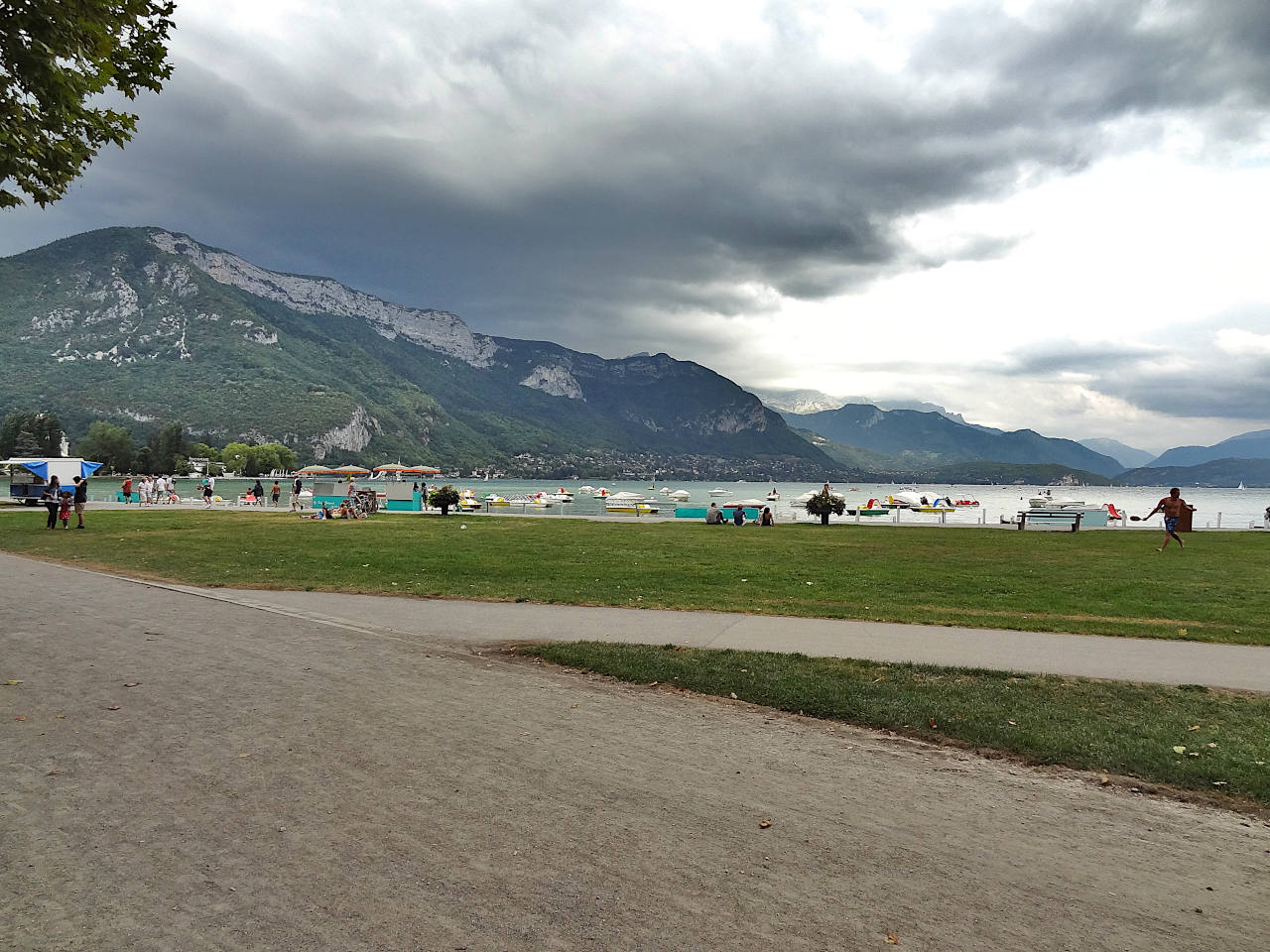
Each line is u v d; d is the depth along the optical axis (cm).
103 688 655
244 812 424
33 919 315
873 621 1084
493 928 321
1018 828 452
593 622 1055
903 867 396
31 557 1775
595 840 409
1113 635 995
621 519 3819
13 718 570
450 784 476
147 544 2094
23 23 755
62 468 4362
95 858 368
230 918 321
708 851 402
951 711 667
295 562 1709
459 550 2020
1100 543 2542
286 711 610
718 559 1906
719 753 564
